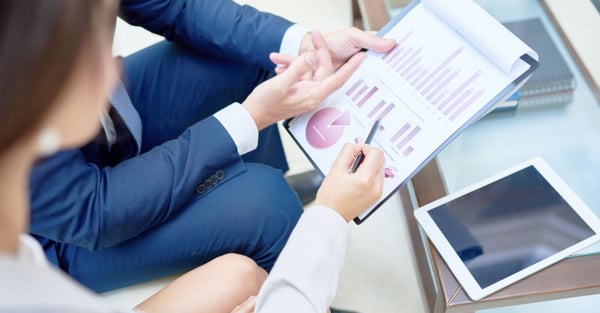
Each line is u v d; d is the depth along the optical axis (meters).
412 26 0.98
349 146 0.86
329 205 0.80
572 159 1.05
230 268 0.88
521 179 0.98
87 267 0.93
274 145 1.25
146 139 1.12
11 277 0.32
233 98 1.16
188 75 1.12
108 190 0.84
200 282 0.87
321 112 0.97
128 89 1.09
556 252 0.88
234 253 0.94
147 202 0.86
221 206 0.95
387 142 0.91
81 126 0.34
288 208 1.00
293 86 0.94
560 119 1.11
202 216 0.94
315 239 0.76
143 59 1.13
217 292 0.86
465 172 1.05
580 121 1.10
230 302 0.85
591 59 1.25
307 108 0.96
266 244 0.98
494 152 1.07
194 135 0.91
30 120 0.30
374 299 1.26
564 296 0.86
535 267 0.87
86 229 0.83
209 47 1.11
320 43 1.01
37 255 0.43
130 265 0.93
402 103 0.93
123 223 0.85
